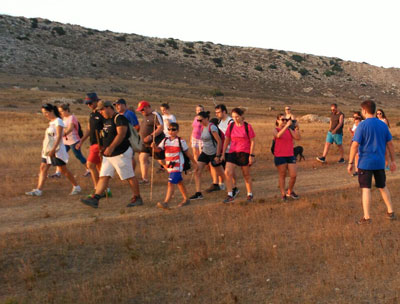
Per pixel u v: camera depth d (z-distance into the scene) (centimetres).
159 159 1027
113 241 612
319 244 609
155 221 712
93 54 10769
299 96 10350
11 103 4891
